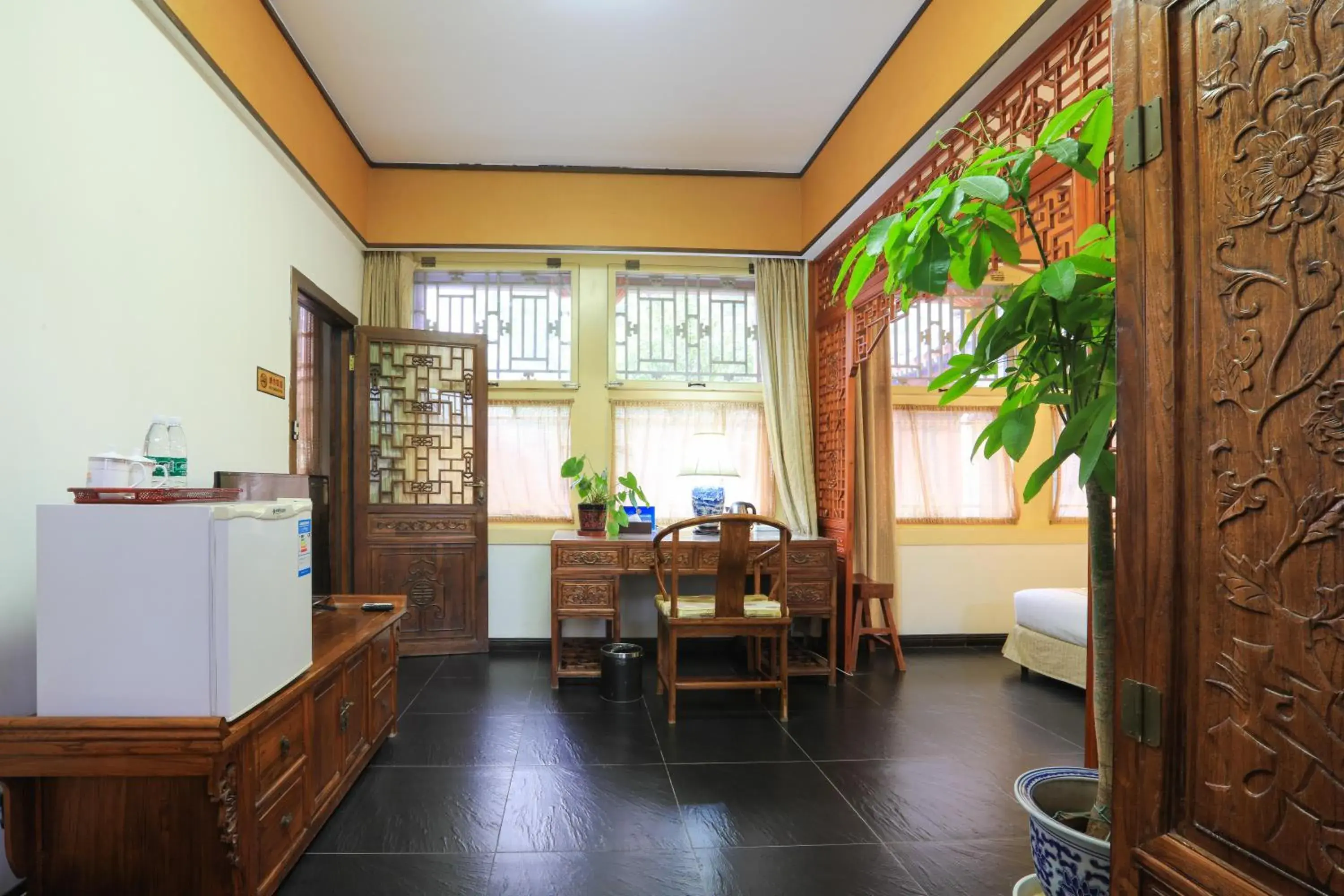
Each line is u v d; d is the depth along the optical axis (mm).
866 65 3236
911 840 1991
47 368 1654
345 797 2217
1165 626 878
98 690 1404
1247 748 773
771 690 3424
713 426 4426
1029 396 1387
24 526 1592
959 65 2521
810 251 4258
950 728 2896
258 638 1540
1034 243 2307
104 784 1455
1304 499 712
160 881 1450
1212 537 823
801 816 2123
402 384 4109
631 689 3223
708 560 3623
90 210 1796
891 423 4168
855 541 4078
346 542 3973
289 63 2980
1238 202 792
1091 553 1312
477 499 4098
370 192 4164
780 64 3219
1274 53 753
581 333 4367
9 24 1534
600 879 1780
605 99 3525
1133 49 941
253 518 1520
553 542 3500
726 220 4352
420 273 4383
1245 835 772
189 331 2256
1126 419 948
